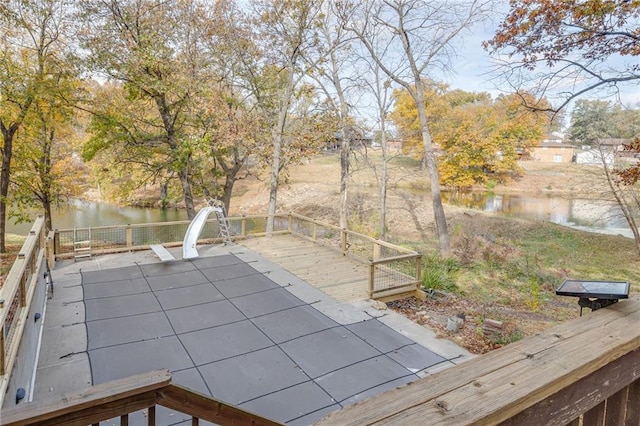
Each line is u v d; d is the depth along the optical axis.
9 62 12.41
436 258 12.76
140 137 15.06
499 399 0.94
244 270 9.44
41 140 14.84
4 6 11.80
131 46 12.88
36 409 0.88
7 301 3.63
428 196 23.38
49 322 6.66
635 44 7.47
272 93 16.30
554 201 21.83
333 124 15.66
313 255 10.70
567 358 1.12
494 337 6.59
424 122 14.23
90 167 18.91
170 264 9.72
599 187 16.33
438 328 7.00
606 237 16.41
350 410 0.91
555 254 14.41
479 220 18.62
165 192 22.05
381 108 15.47
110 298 7.68
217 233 15.06
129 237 10.61
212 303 7.58
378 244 9.61
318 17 14.66
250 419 1.36
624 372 1.26
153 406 1.09
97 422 0.97
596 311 1.46
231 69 15.41
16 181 14.67
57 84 13.20
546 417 1.05
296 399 4.87
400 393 0.98
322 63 15.43
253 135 15.30
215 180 18.19
